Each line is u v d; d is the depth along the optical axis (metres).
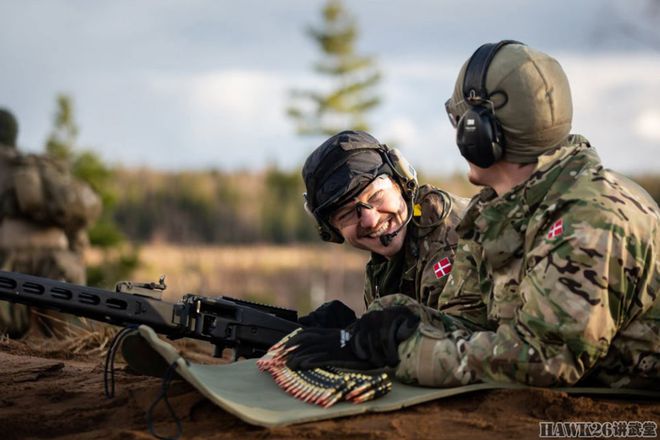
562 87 3.86
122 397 4.21
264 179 57.06
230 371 4.15
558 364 3.67
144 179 57.25
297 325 4.63
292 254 49.78
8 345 6.35
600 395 3.93
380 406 3.69
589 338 3.62
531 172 3.88
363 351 3.91
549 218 3.73
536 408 3.67
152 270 20.97
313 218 4.91
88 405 4.16
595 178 3.75
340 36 40.44
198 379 3.58
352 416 3.66
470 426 3.53
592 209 3.65
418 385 3.87
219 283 35.12
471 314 4.24
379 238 4.80
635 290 3.71
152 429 3.56
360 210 4.72
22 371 5.15
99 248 19.59
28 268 9.68
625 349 3.80
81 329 7.18
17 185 9.56
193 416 3.83
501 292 3.93
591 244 3.61
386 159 4.78
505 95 3.80
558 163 3.83
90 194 10.10
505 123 3.82
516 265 3.88
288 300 35.16
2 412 4.06
